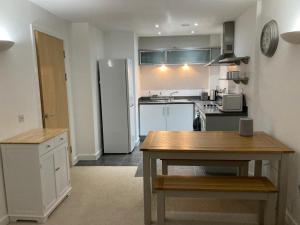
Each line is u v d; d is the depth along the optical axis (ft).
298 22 7.46
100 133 16.69
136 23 15.26
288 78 8.17
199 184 7.83
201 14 13.38
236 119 13.00
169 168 13.73
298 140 7.65
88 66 14.88
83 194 10.87
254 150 7.77
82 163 15.03
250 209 9.44
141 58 20.68
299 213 7.67
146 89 22.00
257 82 11.11
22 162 8.50
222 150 7.86
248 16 12.57
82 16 13.17
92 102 15.12
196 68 21.72
